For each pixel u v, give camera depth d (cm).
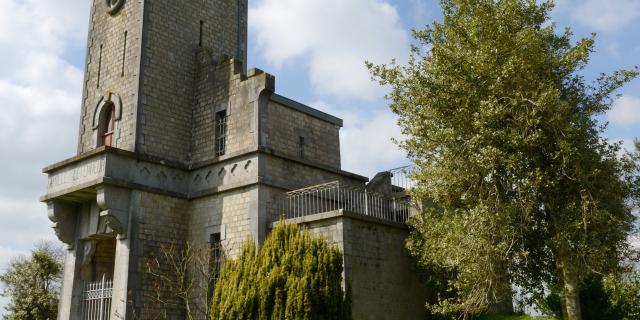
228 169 2073
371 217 1852
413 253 1869
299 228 1677
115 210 1936
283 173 2070
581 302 1962
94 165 1983
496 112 1504
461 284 1602
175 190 2130
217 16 2512
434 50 1648
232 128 2138
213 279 1981
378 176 2364
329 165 2348
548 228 1566
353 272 1734
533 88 1531
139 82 2131
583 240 1445
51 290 3362
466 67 1594
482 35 1625
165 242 2041
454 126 1636
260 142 2027
